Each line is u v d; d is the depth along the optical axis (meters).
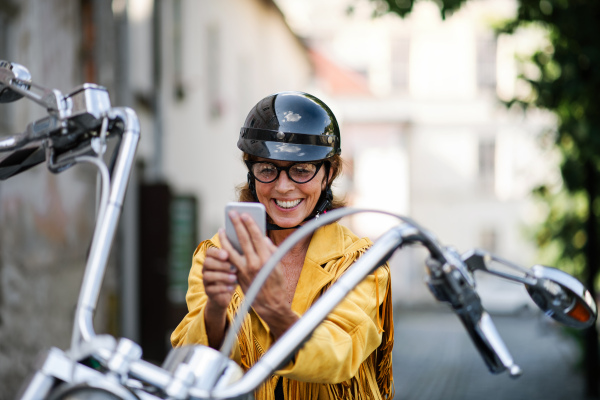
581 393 10.94
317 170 2.15
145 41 11.53
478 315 1.50
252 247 1.64
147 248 9.62
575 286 1.54
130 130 1.49
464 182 36.75
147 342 9.59
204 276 1.68
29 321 6.43
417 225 1.45
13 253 6.11
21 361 6.13
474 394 11.01
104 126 1.48
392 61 37.44
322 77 35.03
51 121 1.51
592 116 8.27
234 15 17.92
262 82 21.55
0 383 5.58
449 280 1.46
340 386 2.05
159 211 9.64
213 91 16.17
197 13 14.59
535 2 8.12
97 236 1.40
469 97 36.81
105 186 1.45
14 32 6.42
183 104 13.76
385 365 2.18
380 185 37.00
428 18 37.16
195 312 2.02
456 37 37.00
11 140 1.59
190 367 1.32
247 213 1.65
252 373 1.33
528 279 1.56
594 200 10.02
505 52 8.60
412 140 37.12
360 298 1.98
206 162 15.46
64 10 8.10
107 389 1.18
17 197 6.28
